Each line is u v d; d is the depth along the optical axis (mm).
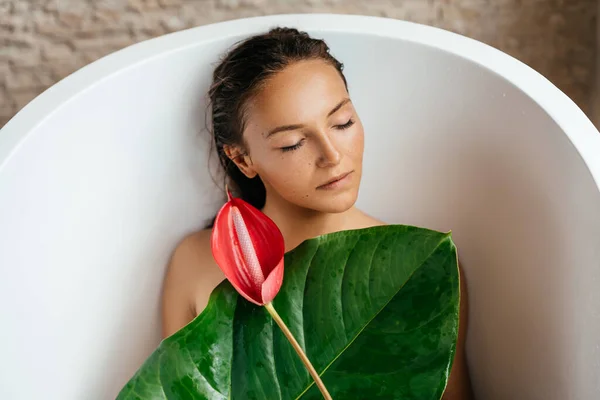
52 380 672
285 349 563
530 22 1034
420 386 531
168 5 1028
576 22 1030
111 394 743
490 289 749
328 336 558
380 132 753
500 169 705
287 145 673
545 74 1071
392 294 548
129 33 1052
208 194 740
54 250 667
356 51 724
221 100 694
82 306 700
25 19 1028
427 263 544
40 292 653
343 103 679
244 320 570
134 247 732
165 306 758
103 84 683
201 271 741
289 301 565
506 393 758
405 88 730
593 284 586
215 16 1041
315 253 568
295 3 1034
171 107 714
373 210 786
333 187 691
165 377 557
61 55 1063
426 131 739
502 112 688
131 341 749
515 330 725
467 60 698
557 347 653
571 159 617
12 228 624
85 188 688
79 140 679
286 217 726
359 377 546
